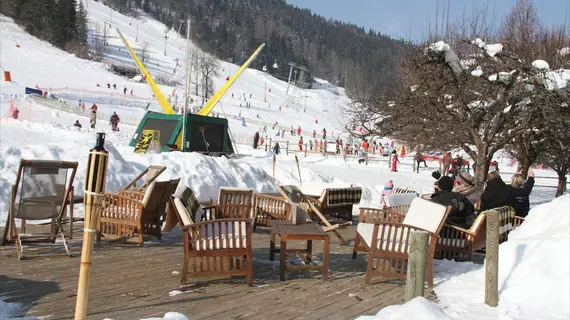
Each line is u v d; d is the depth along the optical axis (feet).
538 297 15.87
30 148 36.55
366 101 43.37
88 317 14.75
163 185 26.25
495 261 16.33
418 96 37.83
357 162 111.24
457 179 35.83
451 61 35.58
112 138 93.45
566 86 35.40
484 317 15.23
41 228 28.53
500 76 35.83
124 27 574.56
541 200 67.05
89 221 11.37
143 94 279.90
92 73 320.09
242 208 24.90
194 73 348.18
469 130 39.78
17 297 16.25
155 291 17.63
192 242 18.51
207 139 77.30
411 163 115.75
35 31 389.60
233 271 18.86
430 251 19.21
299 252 24.91
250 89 443.73
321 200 35.76
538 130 39.78
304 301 17.10
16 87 197.57
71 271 19.71
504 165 122.31
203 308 15.93
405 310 13.91
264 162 65.57
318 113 404.16
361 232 23.32
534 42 43.52
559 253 16.55
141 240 25.38
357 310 16.22
